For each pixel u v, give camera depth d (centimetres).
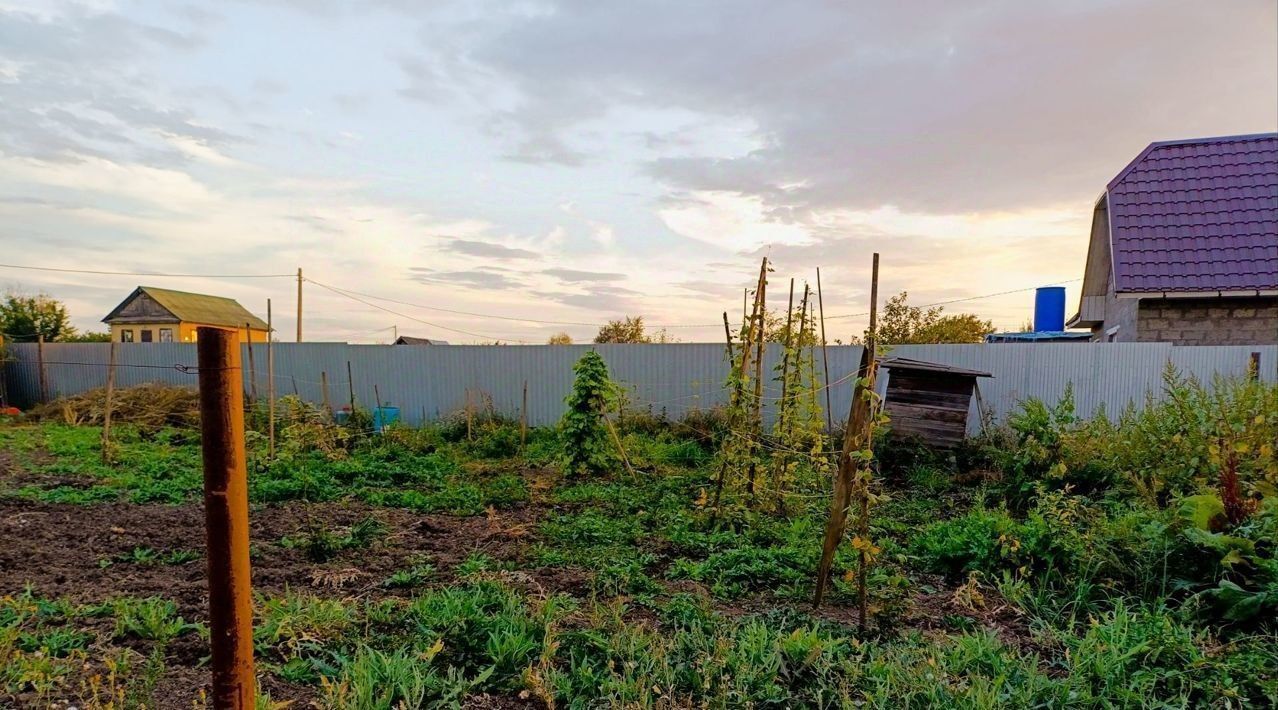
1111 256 1195
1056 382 1141
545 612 380
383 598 425
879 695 298
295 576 475
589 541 584
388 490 811
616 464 967
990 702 287
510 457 1115
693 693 306
